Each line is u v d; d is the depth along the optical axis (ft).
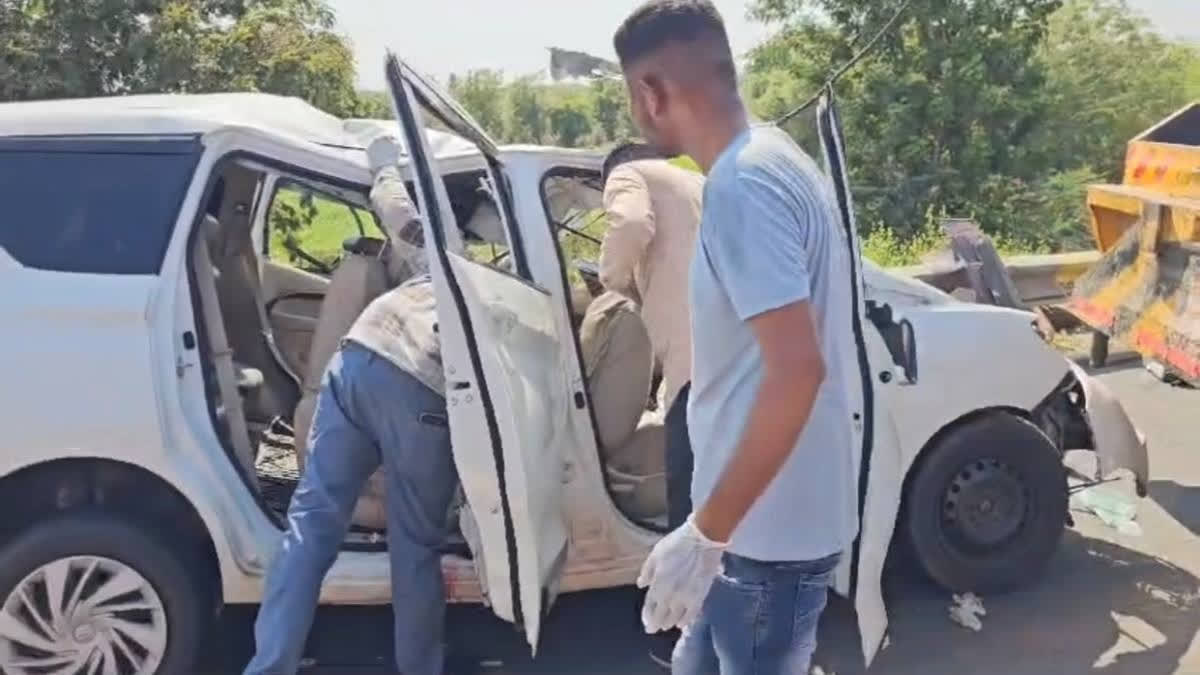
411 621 12.59
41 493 12.84
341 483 12.28
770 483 7.91
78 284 12.66
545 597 12.13
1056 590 16.70
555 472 12.80
